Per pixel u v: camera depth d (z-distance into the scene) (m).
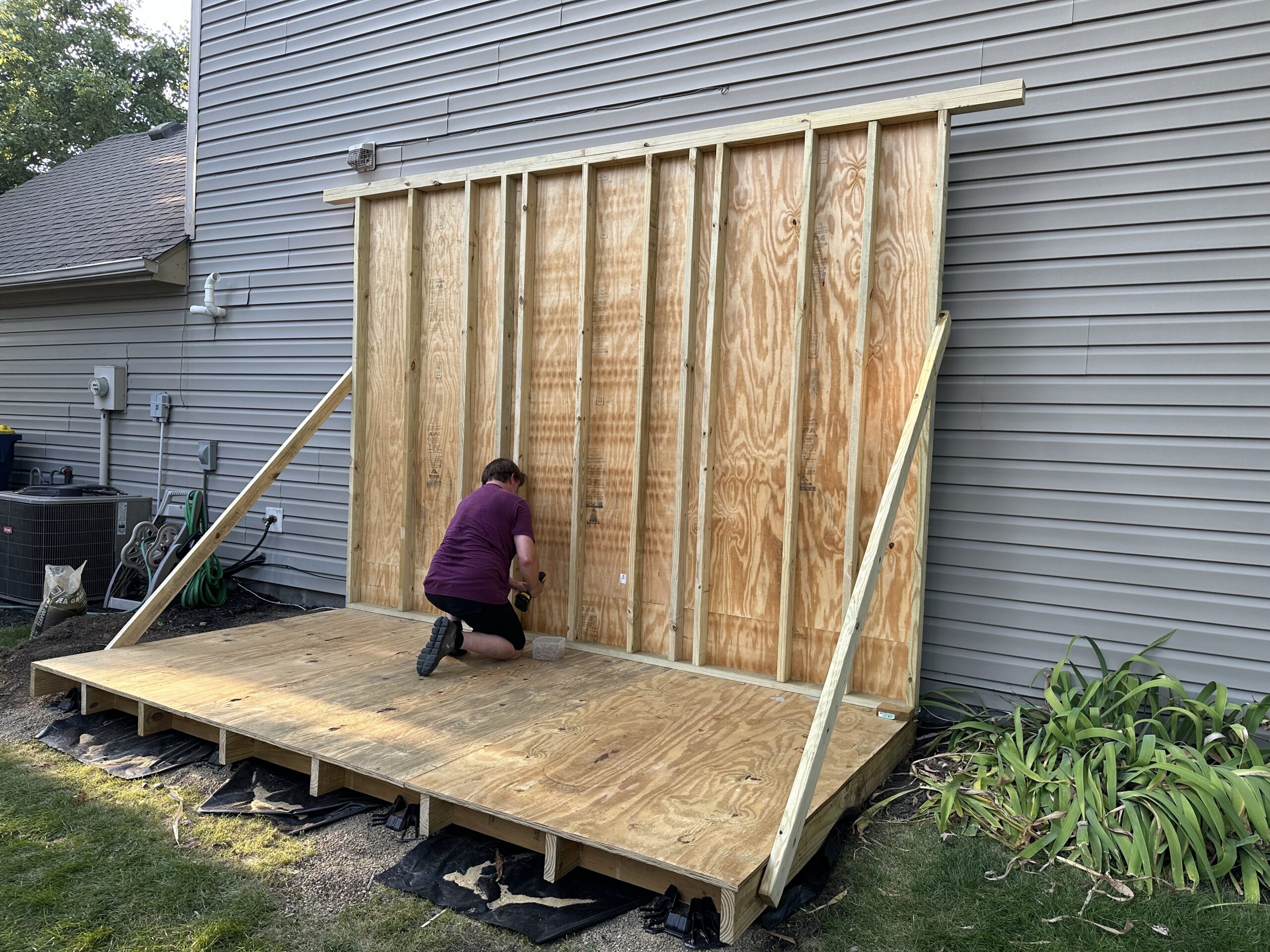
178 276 6.97
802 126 3.92
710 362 4.20
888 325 3.85
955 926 2.43
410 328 5.30
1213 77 3.51
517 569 4.91
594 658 4.41
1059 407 3.83
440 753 3.09
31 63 22.14
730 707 3.67
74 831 2.94
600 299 4.64
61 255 7.79
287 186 6.45
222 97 6.81
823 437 3.99
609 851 2.41
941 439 4.07
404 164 5.86
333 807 3.09
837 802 2.86
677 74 4.79
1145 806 2.79
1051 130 3.82
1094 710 3.23
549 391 4.84
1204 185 3.53
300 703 3.60
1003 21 3.91
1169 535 3.62
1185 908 2.48
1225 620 3.52
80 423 7.93
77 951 2.28
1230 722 3.33
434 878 2.64
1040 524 3.87
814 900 2.57
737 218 4.23
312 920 2.46
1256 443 3.46
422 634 4.84
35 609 6.32
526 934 2.38
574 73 5.16
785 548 3.97
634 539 4.43
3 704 4.17
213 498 6.94
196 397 7.04
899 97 4.16
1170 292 3.60
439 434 5.26
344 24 6.14
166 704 3.54
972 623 4.02
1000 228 3.93
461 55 5.61
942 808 2.98
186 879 2.64
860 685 3.91
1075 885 2.60
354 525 5.53
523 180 4.82
